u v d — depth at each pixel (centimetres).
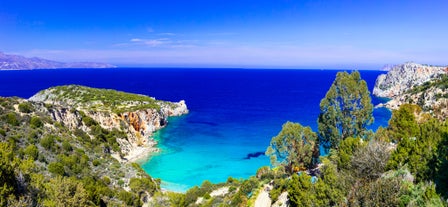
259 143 9744
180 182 6869
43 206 2805
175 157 8525
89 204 3594
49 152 5272
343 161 3512
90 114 9675
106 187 4888
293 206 3309
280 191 4259
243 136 10644
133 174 6200
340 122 4694
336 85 4703
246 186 4997
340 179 2733
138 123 10800
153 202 5228
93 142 7862
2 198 2456
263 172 5659
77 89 14625
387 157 2958
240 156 8500
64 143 5800
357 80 4656
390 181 2127
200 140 10206
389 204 1939
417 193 1945
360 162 2977
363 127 4659
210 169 7581
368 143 3497
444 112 5953
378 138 4119
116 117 10194
